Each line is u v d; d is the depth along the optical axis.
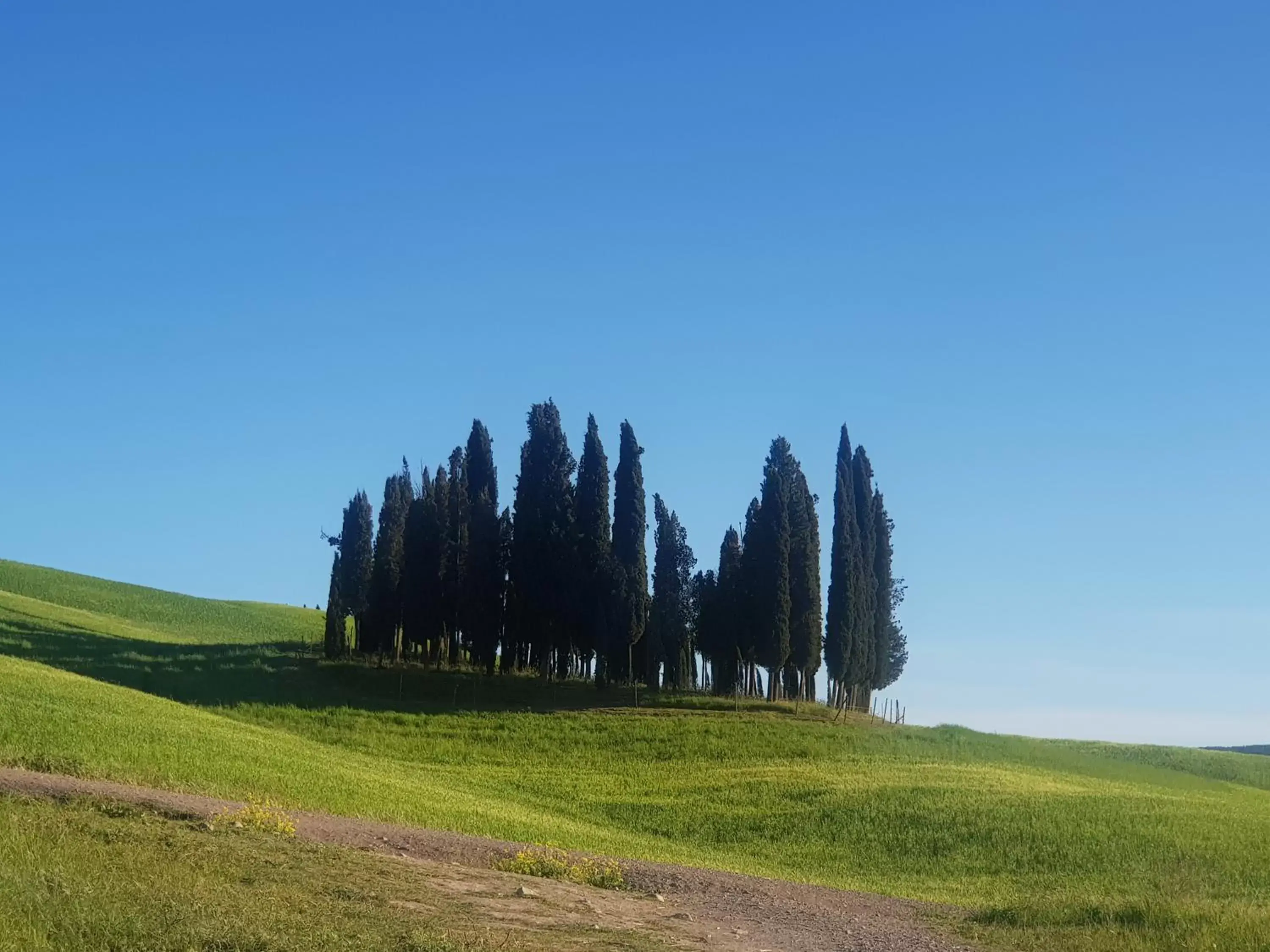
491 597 79.75
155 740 35.50
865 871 37.53
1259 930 20.16
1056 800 46.69
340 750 52.38
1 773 25.25
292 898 15.34
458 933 15.02
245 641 106.81
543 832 34.31
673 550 80.50
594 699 74.69
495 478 88.75
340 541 84.12
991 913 24.16
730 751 61.34
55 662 73.88
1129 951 19.42
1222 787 67.12
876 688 81.75
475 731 64.12
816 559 77.44
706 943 17.52
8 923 11.82
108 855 16.14
